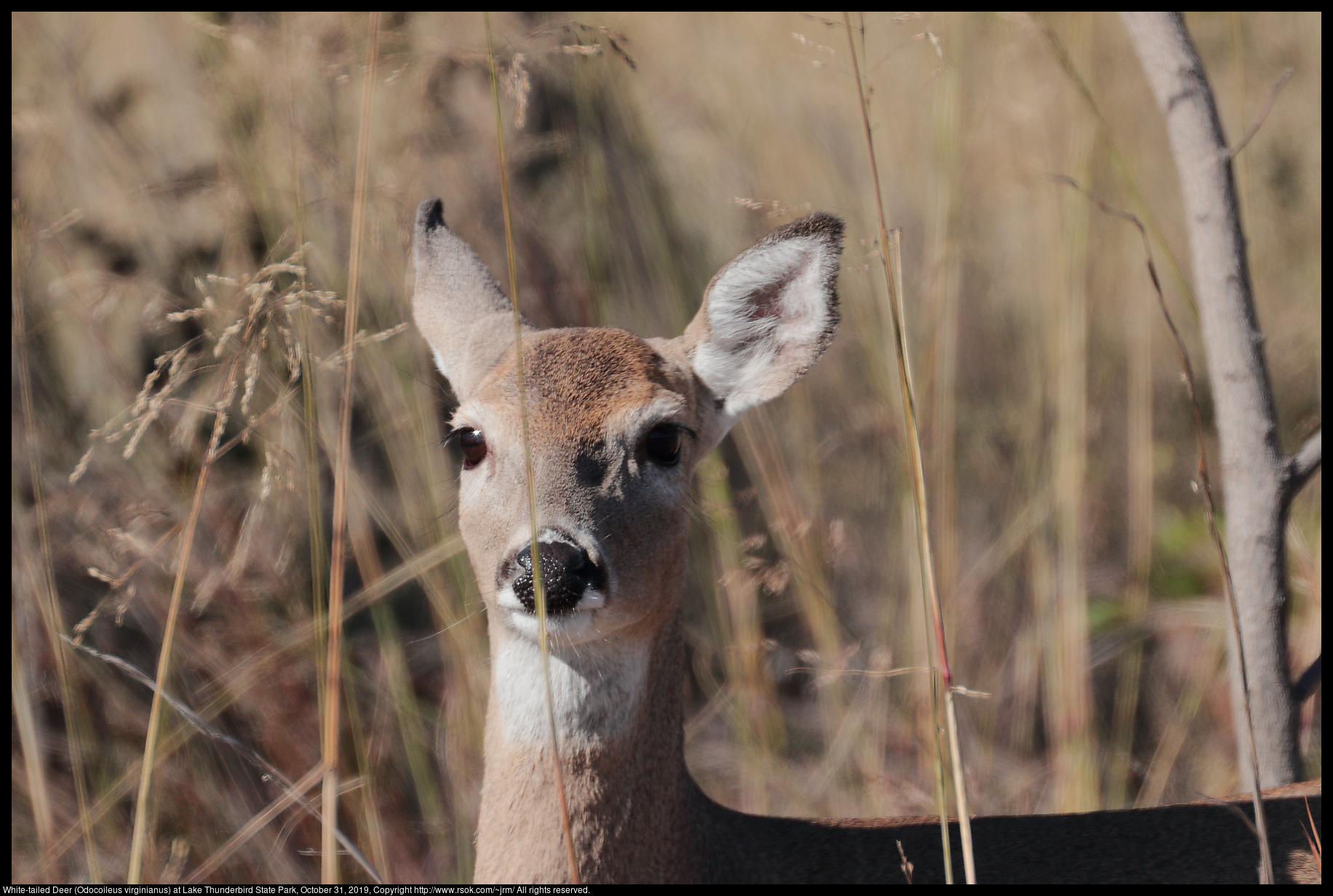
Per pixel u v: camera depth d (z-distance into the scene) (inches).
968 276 577.0
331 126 399.2
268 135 384.5
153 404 267.3
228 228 385.1
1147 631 477.4
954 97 487.2
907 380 266.5
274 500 379.2
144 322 390.0
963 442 553.0
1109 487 549.0
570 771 282.8
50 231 353.1
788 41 582.9
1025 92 526.0
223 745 380.5
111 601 342.3
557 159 493.0
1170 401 580.7
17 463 375.9
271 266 277.0
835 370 557.6
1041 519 479.2
